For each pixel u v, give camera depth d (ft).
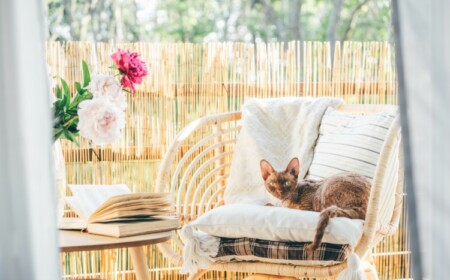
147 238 6.32
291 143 9.56
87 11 23.12
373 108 9.23
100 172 10.41
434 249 5.09
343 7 26.03
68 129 6.77
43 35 4.84
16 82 4.72
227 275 10.75
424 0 5.11
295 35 25.70
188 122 10.63
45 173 4.79
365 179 8.17
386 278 10.98
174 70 10.56
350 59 10.98
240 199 9.34
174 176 9.27
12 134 4.71
